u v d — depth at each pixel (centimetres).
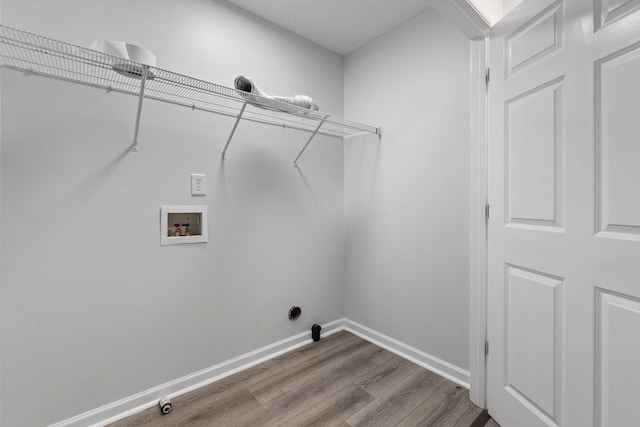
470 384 154
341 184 238
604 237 92
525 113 120
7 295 117
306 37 213
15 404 119
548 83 110
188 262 163
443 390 162
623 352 88
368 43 220
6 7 115
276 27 198
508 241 130
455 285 170
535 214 116
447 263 174
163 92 141
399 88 199
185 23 160
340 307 240
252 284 189
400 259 200
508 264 131
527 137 119
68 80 127
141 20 146
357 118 229
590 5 95
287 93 204
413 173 191
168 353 157
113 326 141
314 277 223
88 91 132
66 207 128
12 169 117
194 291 166
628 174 86
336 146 235
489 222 142
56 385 128
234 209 180
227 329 179
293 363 191
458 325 169
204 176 167
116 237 141
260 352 193
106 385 139
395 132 202
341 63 238
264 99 149
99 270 137
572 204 102
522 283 123
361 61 226
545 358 112
